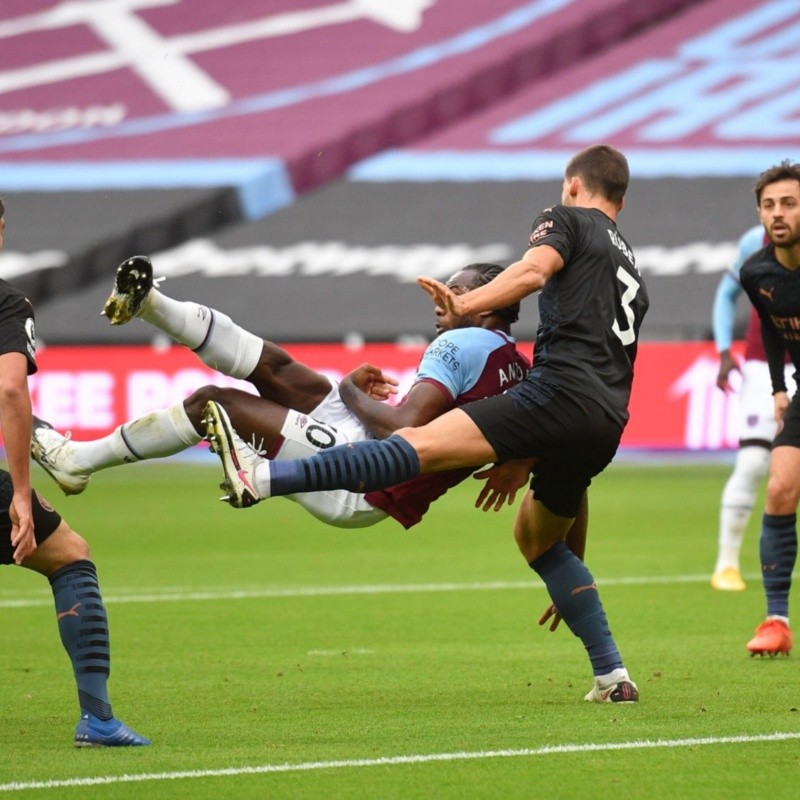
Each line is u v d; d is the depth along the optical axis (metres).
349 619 30.42
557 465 19.77
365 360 69.50
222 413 17.86
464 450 18.66
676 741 17.94
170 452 20.72
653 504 55.66
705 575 37.12
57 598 17.89
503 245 93.94
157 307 20.28
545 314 19.47
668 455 80.69
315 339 75.50
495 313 21.42
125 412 69.00
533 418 18.83
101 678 17.89
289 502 59.47
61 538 17.94
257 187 100.12
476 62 109.94
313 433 20.39
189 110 109.75
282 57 114.56
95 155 104.94
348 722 19.45
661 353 66.69
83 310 89.06
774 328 26.19
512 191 99.81
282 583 36.34
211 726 19.23
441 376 20.28
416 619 30.42
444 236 95.62
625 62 112.31
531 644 27.09
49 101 112.56
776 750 17.42
